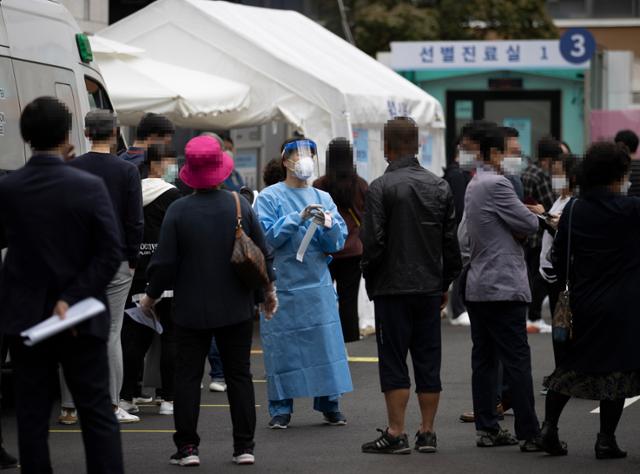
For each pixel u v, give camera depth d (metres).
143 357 21.23
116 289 19.41
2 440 18.42
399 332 17.61
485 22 69.06
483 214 17.95
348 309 23.55
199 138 16.77
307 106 32.25
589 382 17.20
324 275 20.03
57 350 13.43
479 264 18.05
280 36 35.78
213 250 16.62
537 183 27.34
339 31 56.84
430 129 38.81
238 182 33.88
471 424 20.36
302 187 20.09
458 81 50.31
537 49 49.25
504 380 20.34
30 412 13.53
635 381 17.16
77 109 22.45
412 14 66.25
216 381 24.08
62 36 22.22
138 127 21.27
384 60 50.72
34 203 13.20
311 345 19.84
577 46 49.06
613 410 17.39
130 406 21.17
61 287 13.20
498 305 17.89
